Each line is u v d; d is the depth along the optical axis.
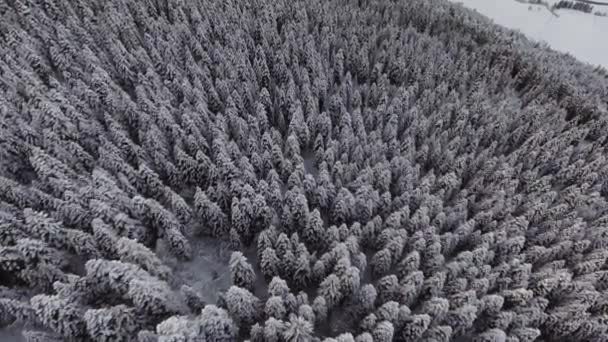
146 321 18.81
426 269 24.97
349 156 34.53
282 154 33.16
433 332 20.27
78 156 27.91
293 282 23.91
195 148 30.91
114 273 18.38
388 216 29.34
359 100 43.06
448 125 41.03
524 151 37.03
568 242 26.47
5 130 27.31
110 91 34.84
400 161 33.09
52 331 19.14
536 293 24.19
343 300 22.97
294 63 45.97
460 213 28.86
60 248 21.70
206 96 39.03
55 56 38.53
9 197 23.22
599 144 39.44
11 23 42.56
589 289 23.83
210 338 18.28
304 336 17.44
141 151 29.42
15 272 19.62
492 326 22.11
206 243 27.08
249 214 25.61
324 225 29.78
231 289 18.94
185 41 47.94
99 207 22.38
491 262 26.45
